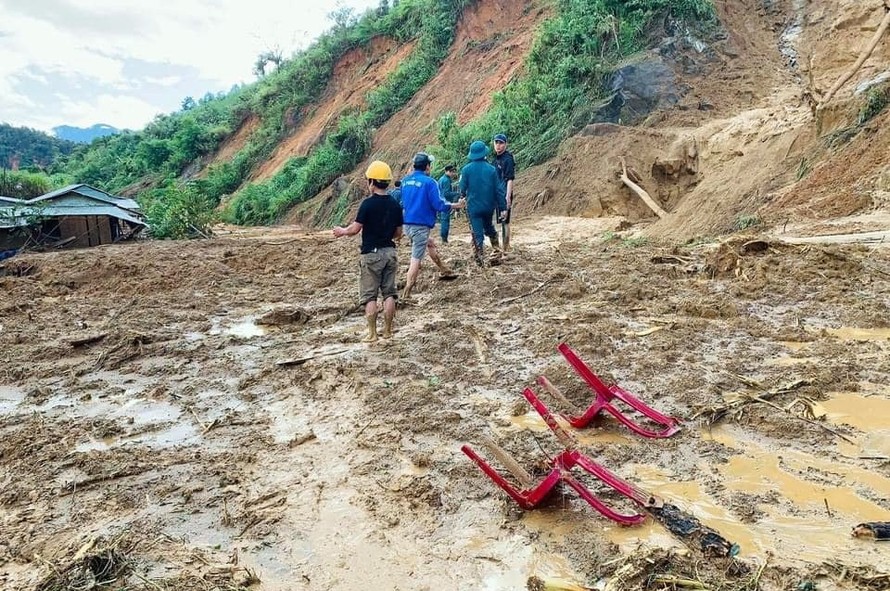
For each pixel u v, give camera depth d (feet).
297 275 37.65
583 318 22.50
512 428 14.92
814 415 14.24
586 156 66.13
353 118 131.54
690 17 75.66
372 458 13.84
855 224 33.81
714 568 9.63
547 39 84.58
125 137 253.44
